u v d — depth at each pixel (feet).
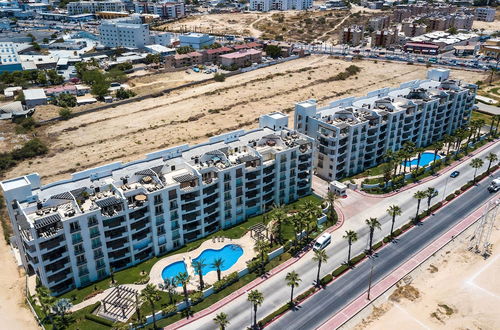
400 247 398.42
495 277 361.30
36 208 333.83
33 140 629.10
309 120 515.50
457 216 445.78
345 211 456.86
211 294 342.64
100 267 353.31
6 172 564.30
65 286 341.41
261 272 366.84
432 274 364.99
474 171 542.16
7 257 401.08
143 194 359.87
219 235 411.34
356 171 535.60
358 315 322.55
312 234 417.49
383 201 476.13
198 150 426.10
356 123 504.02
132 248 364.99
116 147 627.87
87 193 352.49
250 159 412.16
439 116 604.90
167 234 383.04
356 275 363.15
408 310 327.88
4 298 349.61
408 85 647.15
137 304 306.96
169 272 364.79
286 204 465.47
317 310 326.03
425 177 527.81
